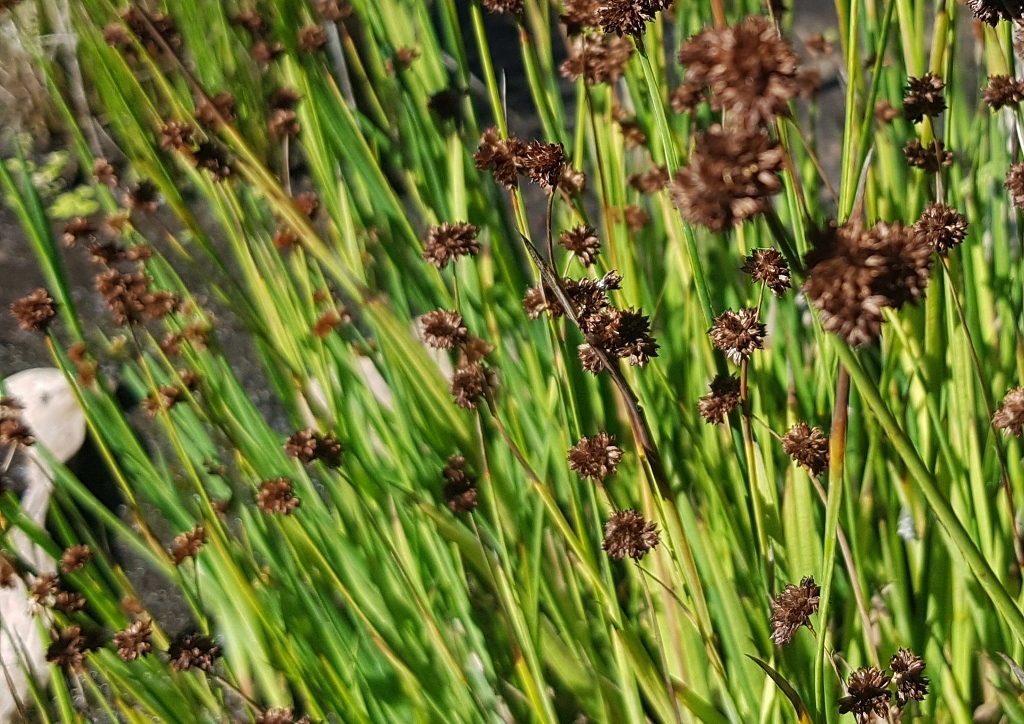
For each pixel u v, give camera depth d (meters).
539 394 0.60
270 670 0.62
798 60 0.41
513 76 0.88
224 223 0.64
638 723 0.56
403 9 0.69
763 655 0.56
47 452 0.60
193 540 0.59
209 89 0.74
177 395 0.61
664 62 0.63
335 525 0.61
